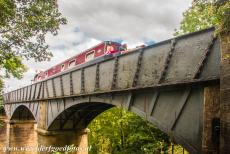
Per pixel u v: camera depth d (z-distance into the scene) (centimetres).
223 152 758
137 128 2852
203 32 983
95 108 2380
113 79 1490
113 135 3519
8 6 1234
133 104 1365
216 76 880
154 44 1223
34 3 1350
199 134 934
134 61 1354
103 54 2223
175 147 2817
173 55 1109
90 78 1766
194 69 996
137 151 2856
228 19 752
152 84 1206
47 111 2592
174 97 1112
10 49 1425
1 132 4675
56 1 1388
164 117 1152
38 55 1470
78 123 2717
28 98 3234
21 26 1366
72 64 2792
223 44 809
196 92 992
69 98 2075
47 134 2553
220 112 789
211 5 757
